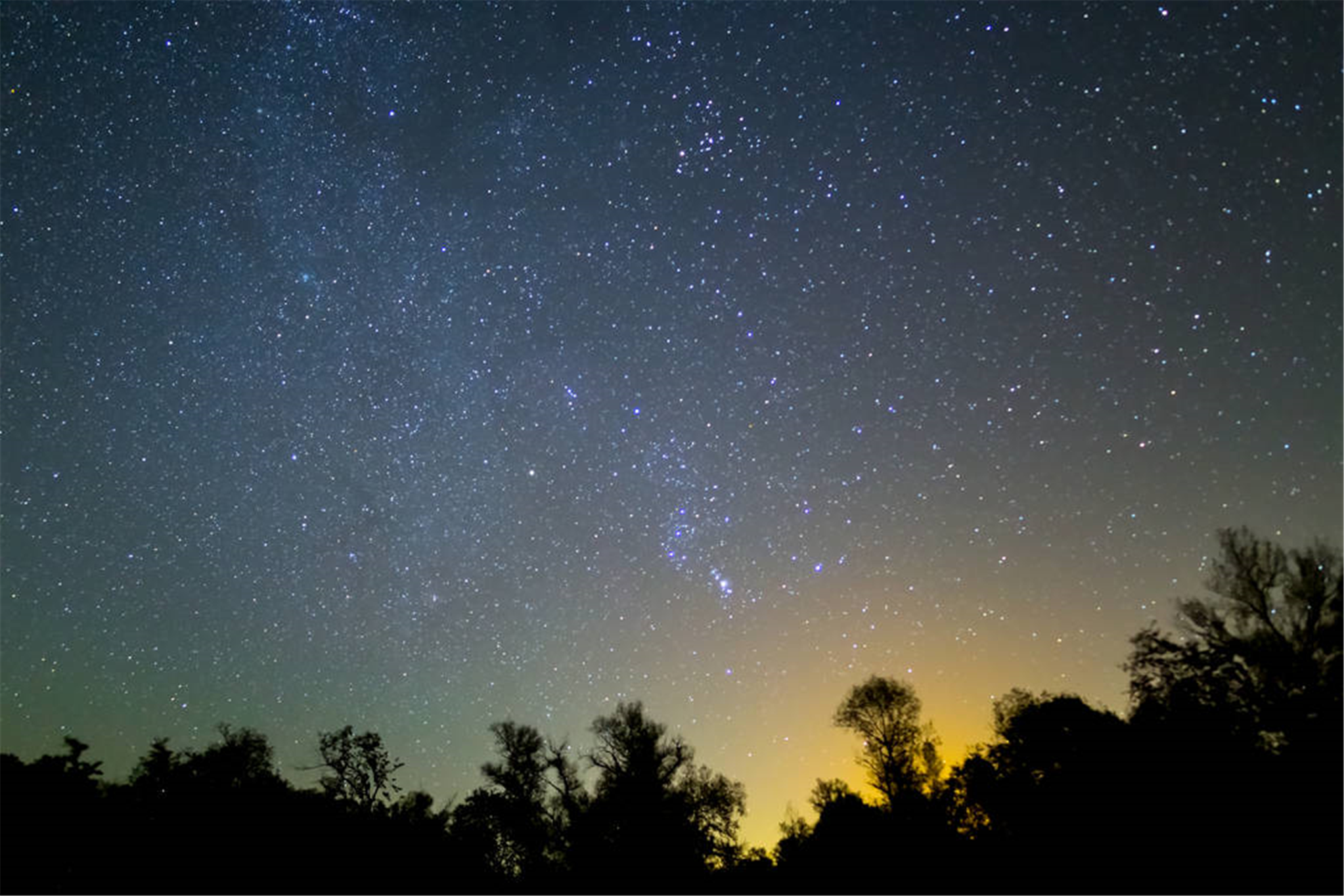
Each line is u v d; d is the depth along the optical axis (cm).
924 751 2825
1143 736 1925
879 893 2206
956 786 2420
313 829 2067
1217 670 2072
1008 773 2202
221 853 1903
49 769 1880
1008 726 2295
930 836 2322
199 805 1989
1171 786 1797
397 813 2306
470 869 2303
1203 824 1692
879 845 2347
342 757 2325
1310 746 1717
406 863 2159
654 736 2748
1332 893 1498
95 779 1933
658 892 2400
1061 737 2100
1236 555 2166
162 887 1770
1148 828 1762
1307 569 2069
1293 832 1589
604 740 2744
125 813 1906
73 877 1725
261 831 1991
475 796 2597
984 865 2105
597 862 2459
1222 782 1741
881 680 3006
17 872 1680
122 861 1786
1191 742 1855
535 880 2422
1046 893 1895
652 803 2592
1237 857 1623
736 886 2441
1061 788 1980
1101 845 1828
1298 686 1922
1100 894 1797
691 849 2531
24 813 1759
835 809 2562
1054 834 1923
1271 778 1694
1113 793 1864
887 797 2734
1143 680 2161
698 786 2708
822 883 2308
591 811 2588
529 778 2650
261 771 2197
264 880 1908
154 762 2117
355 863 2067
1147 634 2222
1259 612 2078
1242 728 1888
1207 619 2156
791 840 2683
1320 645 1972
